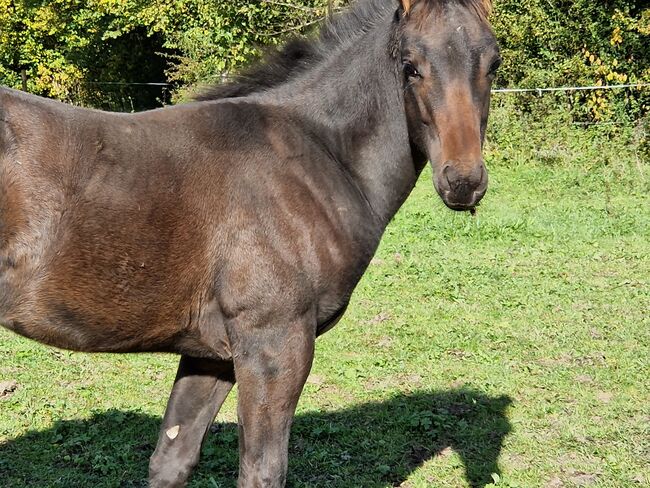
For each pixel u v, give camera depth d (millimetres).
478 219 10984
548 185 13484
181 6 17391
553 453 4773
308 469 4570
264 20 14258
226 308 3211
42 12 19703
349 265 3396
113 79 22891
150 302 3143
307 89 3537
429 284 8281
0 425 4957
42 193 2957
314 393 5641
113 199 3041
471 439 4957
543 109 15461
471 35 3107
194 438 3609
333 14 3682
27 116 3008
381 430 5066
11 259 2949
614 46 15867
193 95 3582
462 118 3074
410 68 3188
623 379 5906
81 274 3012
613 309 7559
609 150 14555
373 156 3504
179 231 3139
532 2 16422
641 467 4590
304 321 3266
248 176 3250
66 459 4574
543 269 8867
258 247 3195
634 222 10922
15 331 3090
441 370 6082
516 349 6543
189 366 3572
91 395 5512
